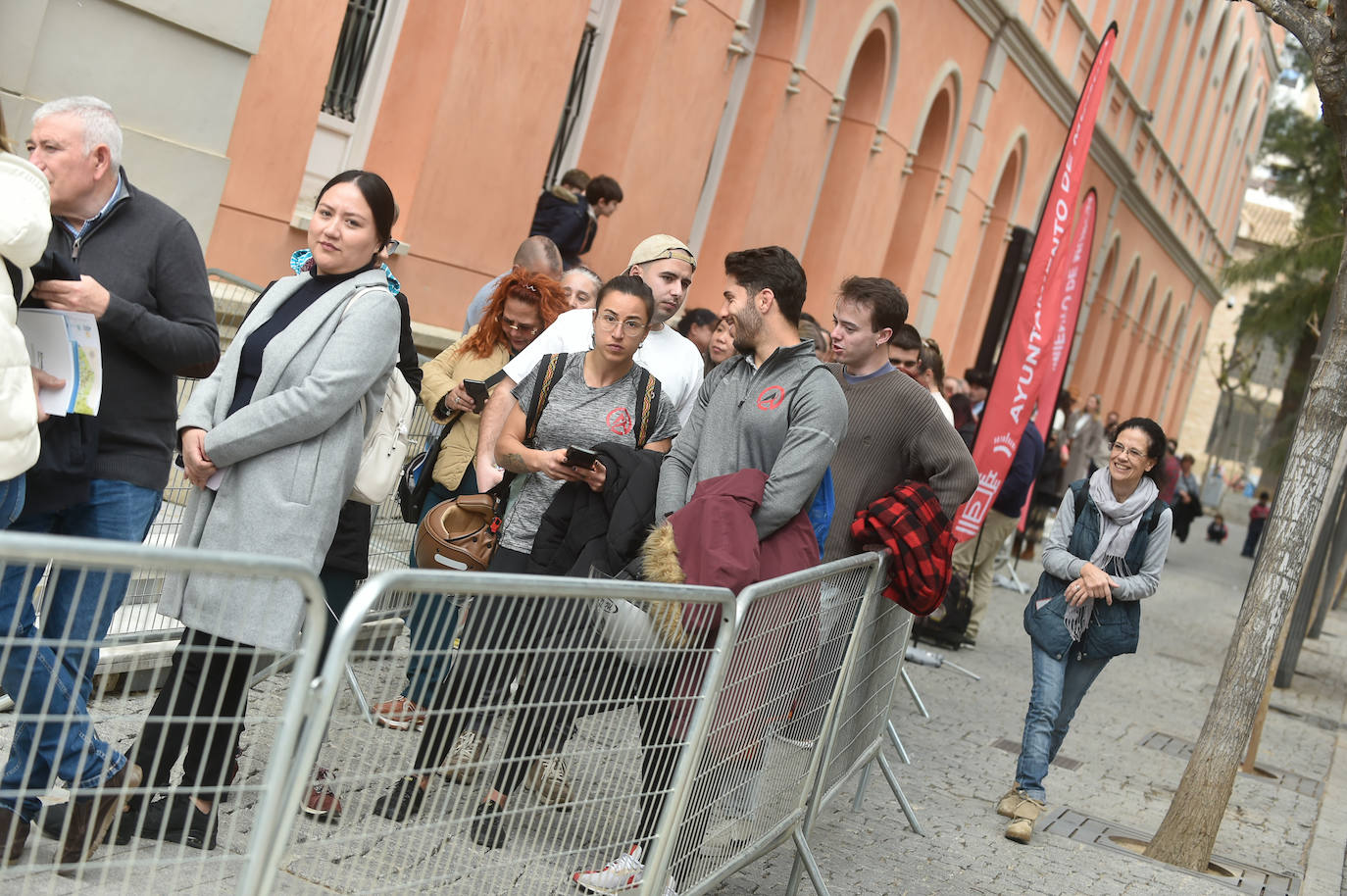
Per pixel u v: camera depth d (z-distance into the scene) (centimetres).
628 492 429
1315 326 2466
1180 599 1862
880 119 1559
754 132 1331
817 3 1326
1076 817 663
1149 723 938
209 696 321
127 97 668
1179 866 612
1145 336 3616
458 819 275
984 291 2184
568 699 296
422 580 242
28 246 309
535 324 546
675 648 327
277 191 771
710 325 709
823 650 430
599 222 1096
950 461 487
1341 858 688
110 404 367
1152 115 2727
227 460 369
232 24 708
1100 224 2700
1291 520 618
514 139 942
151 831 246
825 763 449
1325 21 621
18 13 601
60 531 375
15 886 232
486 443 496
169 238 373
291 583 333
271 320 389
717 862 382
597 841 318
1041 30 2036
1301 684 1260
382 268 400
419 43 866
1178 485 2500
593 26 1088
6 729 294
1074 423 1822
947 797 645
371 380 378
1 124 338
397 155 871
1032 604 634
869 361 501
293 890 245
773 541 410
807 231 1516
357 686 247
